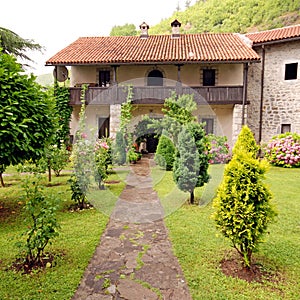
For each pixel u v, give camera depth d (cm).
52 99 536
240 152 308
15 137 408
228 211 299
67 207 544
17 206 550
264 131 1501
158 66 1461
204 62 1248
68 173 918
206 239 388
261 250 354
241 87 1270
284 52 1434
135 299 255
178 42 1577
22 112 432
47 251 348
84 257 333
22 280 282
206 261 326
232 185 298
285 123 1450
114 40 1694
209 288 271
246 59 1226
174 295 261
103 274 298
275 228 431
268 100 1486
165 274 298
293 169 1077
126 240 388
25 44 1462
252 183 291
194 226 441
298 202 584
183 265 316
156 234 411
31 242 311
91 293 264
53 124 516
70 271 301
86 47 1558
